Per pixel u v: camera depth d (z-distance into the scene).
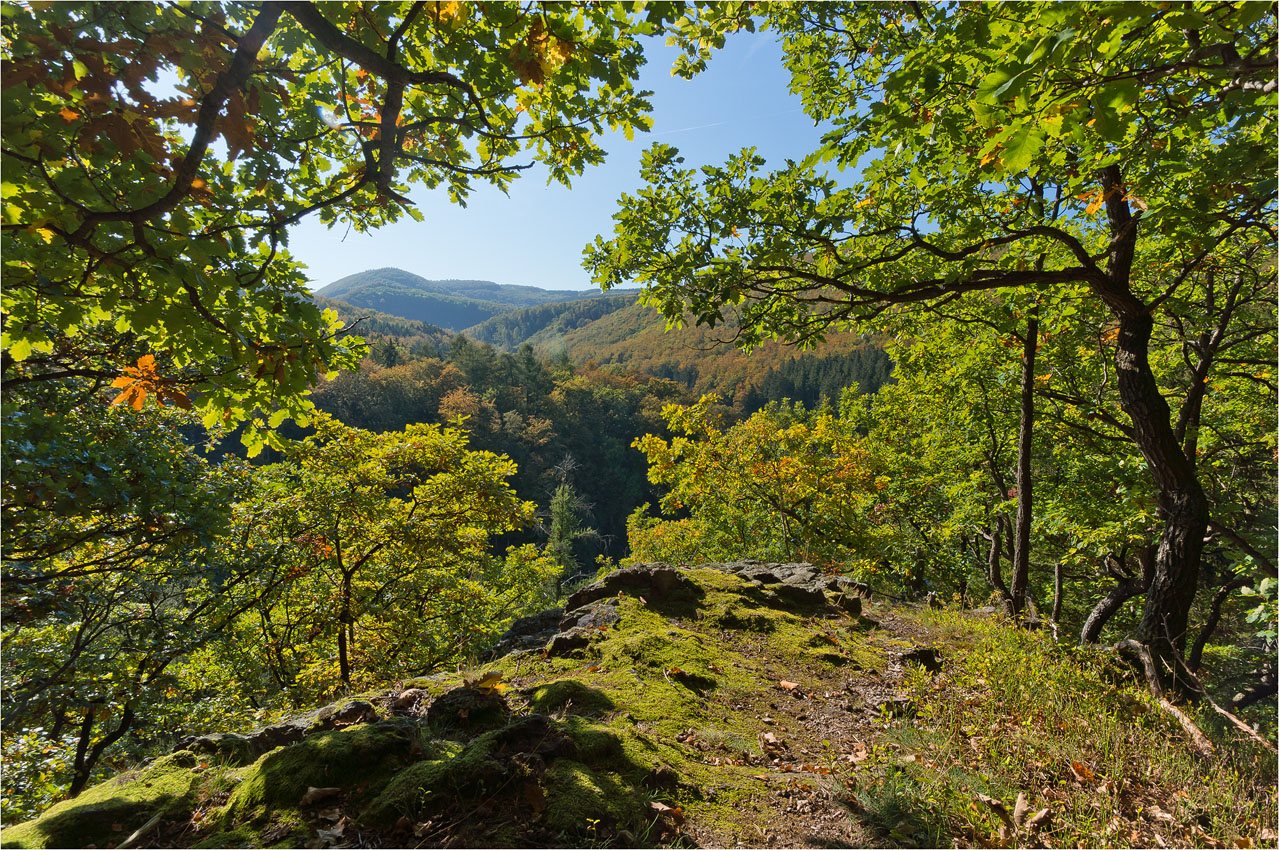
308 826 2.35
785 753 3.56
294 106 3.39
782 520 17.44
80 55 2.27
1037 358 9.66
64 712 6.52
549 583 28.33
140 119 2.44
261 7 2.62
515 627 6.08
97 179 2.57
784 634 5.61
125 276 2.90
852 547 16.56
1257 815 3.31
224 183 3.10
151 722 7.75
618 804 2.60
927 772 3.38
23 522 4.32
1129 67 2.86
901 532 16.80
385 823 2.35
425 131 3.90
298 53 3.39
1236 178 4.09
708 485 17.03
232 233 3.04
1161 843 2.94
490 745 2.79
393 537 11.42
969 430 12.62
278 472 10.54
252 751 3.10
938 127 4.02
